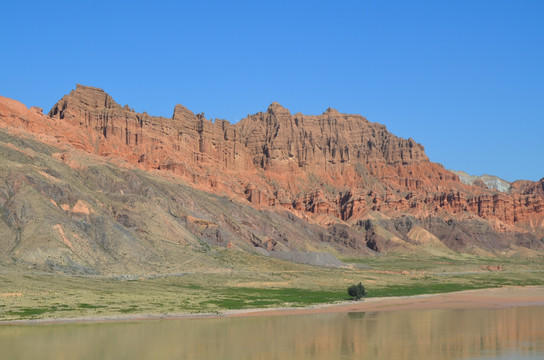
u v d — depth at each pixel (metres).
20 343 82.12
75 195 185.38
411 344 84.94
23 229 160.50
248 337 89.38
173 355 76.19
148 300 127.19
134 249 176.62
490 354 78.00
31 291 124.94
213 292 148.12
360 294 148.62
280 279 180.75
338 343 85.44
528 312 123.81
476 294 169.38
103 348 79.56
